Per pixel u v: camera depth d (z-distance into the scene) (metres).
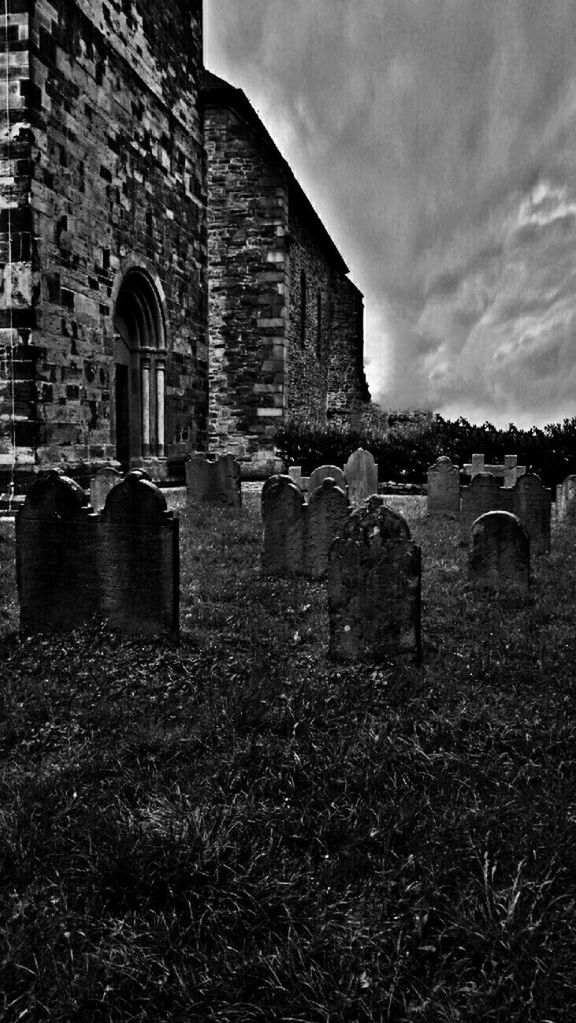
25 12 11.47
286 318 21.59
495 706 4.17
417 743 3.63
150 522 5.30
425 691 4.38
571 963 2.24
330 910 2.50
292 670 4.79
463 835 2.86
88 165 13.63
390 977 2.21
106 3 14.34
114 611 5.48
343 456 20.42
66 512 5.45
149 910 2.51
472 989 2.15
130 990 2.20
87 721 4.05
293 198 23.44
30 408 11.79
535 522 9.54
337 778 3.33
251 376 21.38
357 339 33.25
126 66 15.27
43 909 2.54
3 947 2.33
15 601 6.50
